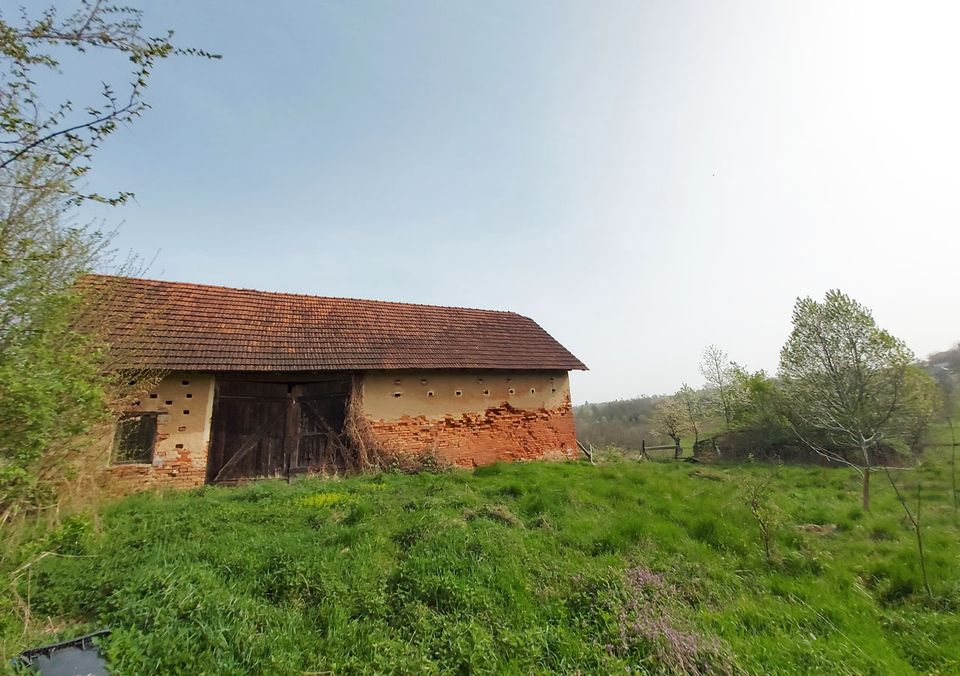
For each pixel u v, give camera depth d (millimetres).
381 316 16812
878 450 16703
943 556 6156
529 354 17641
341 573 5027
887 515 8992
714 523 7254
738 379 23859
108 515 7223
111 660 3363
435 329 17188
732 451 21625
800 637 4164
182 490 10125
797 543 6930
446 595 4562
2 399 3998
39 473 5090
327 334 14320
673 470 15500
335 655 3688
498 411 16031
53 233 5449
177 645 3635
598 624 4203
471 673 3473
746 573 5762
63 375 4926
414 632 4000
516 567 5250
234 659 3568
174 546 5625
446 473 12188
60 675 3158
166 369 10492
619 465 14914
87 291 6887
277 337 13281
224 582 4766
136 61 3820
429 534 6125
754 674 3553
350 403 13148
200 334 12102
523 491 9602
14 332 4324
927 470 13727
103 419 6699
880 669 3674
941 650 4016
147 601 4160
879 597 5277
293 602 4473
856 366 11344
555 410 17531
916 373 11969
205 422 11203
